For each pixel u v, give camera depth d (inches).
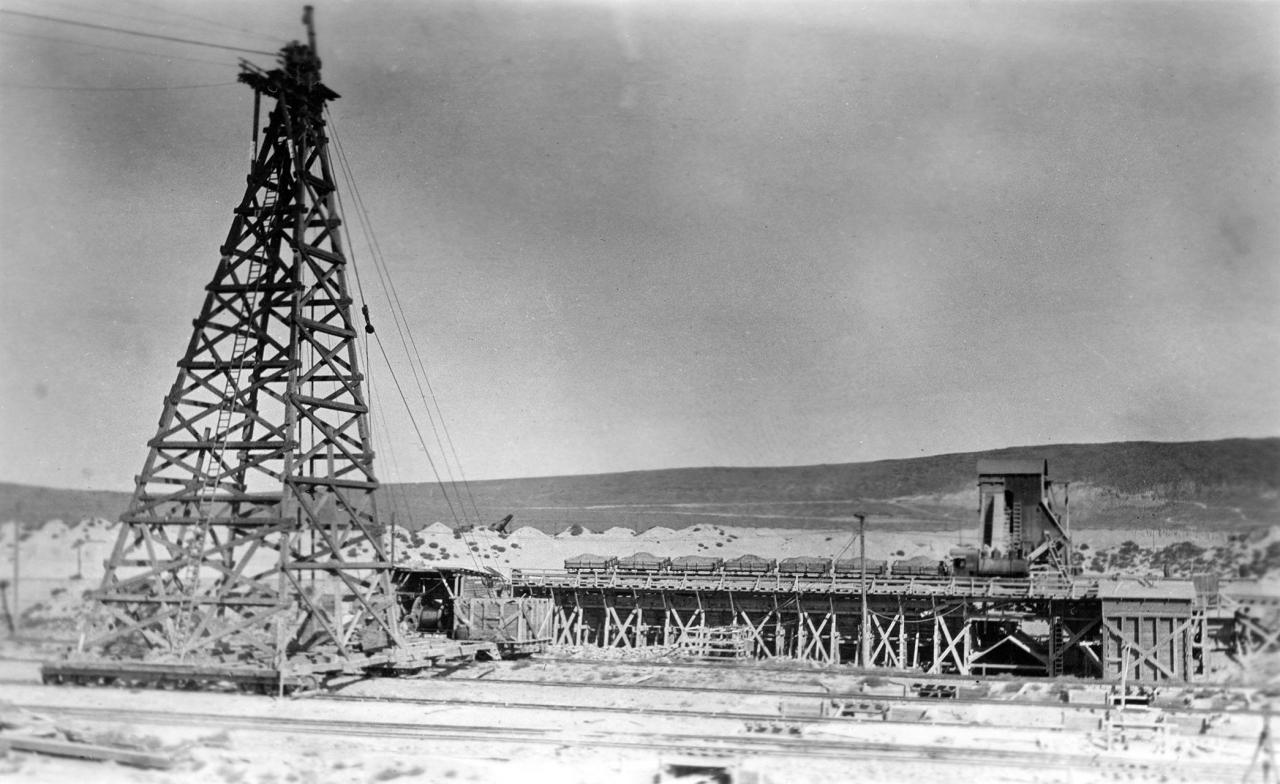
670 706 836.6
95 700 800.3
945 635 1128.2
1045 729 749.9
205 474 928.3
